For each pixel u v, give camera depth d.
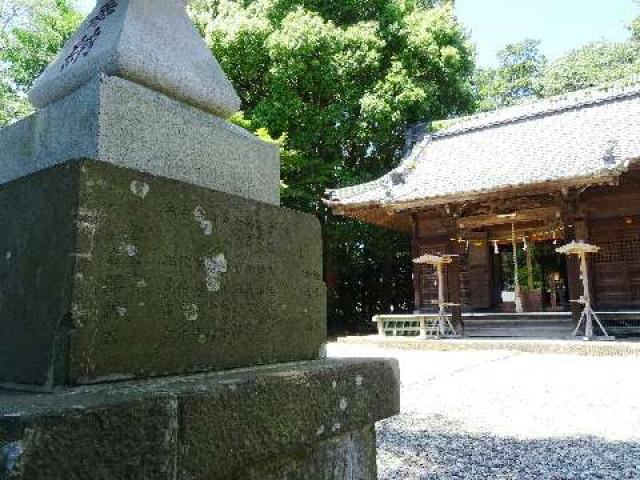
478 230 19.58
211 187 2.00
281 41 18.78
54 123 1.79
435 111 22.78
